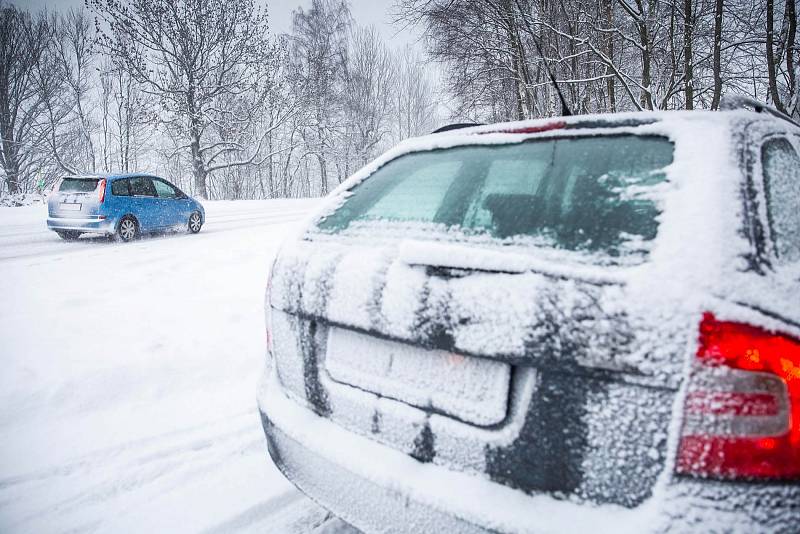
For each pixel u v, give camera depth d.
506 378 1.12
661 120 1.42
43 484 2.21
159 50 25.50
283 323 1.65
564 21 15.04
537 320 1.06
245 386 3.29
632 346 0.97
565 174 1.40
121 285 5.54
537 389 1.06
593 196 1.28
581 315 1.02
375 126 45.12
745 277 1.01
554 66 15.70
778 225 1.18
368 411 1.37
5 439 2.55
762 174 1.23
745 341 0.93
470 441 1.15
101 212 8.70
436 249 1.24
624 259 1.09
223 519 2.01
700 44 12.48
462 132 1.87
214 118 27.69
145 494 2.17
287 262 1.67
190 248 8.13
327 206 1.85
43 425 2.69
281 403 1.63
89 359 3.41
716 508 0.90
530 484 1.07
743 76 11.96
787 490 0.91
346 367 1.44
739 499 0.90
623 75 11.95
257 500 2.14
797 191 1.38
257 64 26.92
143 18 24.38
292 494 2.19
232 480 2.28
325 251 1.57
